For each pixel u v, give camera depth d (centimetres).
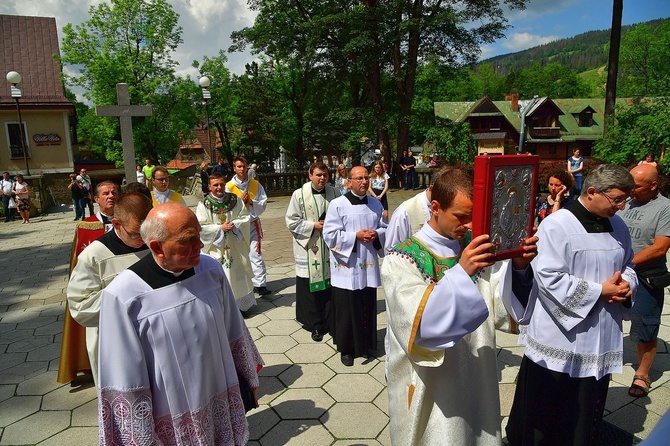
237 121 3017
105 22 2720
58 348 482
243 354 239
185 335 205
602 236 256
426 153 2908
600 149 1284
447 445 200
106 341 194
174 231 192
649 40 2578
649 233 337
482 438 208
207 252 527
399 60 2105
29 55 2641
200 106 3012
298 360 435
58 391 393
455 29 1934
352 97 2753
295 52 2236
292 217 484
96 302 286
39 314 594
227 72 3094
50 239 1198
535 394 265
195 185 2008
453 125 2411
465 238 215
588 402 251
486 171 167
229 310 235
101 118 2759
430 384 204
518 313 217
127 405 192
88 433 334
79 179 1566
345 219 425
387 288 203
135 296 198
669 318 486
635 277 260
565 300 246
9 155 2441
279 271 747
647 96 1269
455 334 178
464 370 206
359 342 416
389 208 1534
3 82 2494
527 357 271
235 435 226
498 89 8538
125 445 193
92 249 291
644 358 353
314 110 2950
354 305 413
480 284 223
